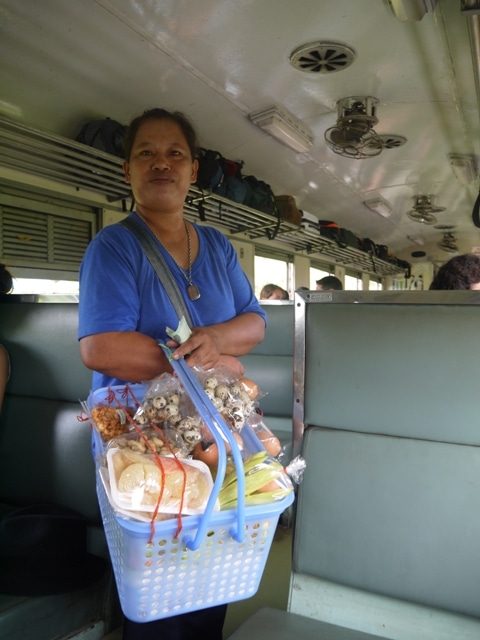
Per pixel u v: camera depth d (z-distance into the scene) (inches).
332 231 294.0
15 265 139.0
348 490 56.1
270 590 90.0
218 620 56.4
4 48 110.7
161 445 33.9
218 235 60.9
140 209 54.9
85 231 160.4
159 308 49.6
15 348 89.9
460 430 52.1
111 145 135.4
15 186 135.4
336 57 131.7
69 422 79.9
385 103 163.2
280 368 123.9
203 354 40.8
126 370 43.5
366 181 253.8
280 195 237.5
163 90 141.4
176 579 31.3
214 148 181.5
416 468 53.3
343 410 57.9
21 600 58.9
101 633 70.0
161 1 106.5
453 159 217.9
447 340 52.6
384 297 55.6
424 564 52.2
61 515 67.6
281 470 34.3
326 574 57.0
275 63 135.6
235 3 108.6
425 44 127.6
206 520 28.6
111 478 29.9
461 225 380.8
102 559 69.7
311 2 109.3
